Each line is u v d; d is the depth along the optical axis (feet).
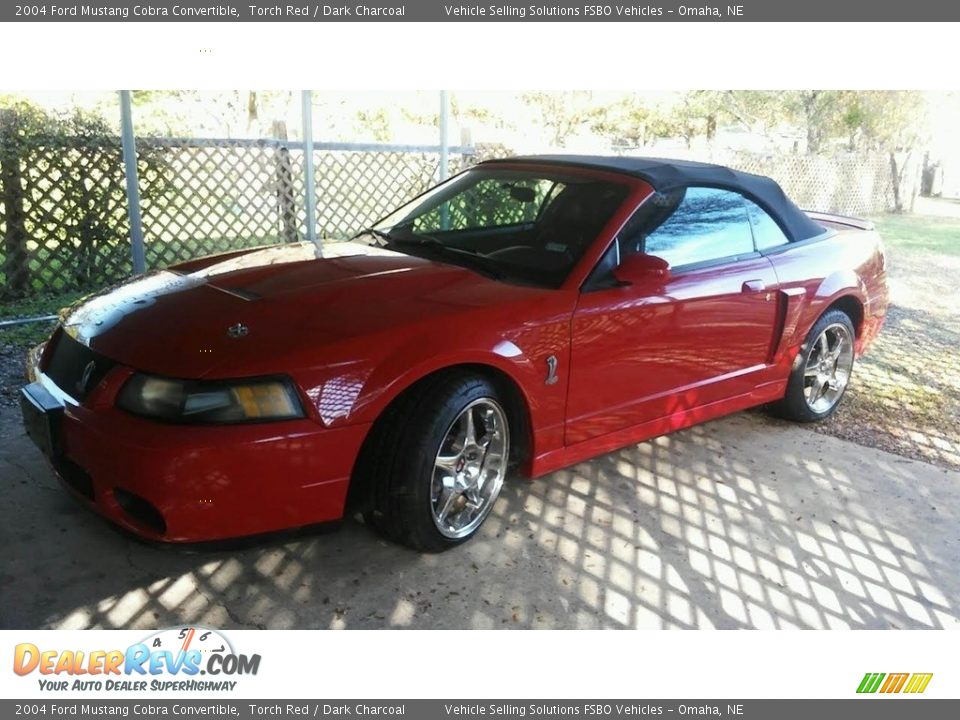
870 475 13.91
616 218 11.92
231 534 8.91
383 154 27.35
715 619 9.79
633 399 12.24
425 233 13.30
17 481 11.60
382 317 9.87
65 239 21.35
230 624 9.08
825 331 15.42
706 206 13.34
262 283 10.73
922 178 70.08
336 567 10.21
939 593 10.69
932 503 13.06
